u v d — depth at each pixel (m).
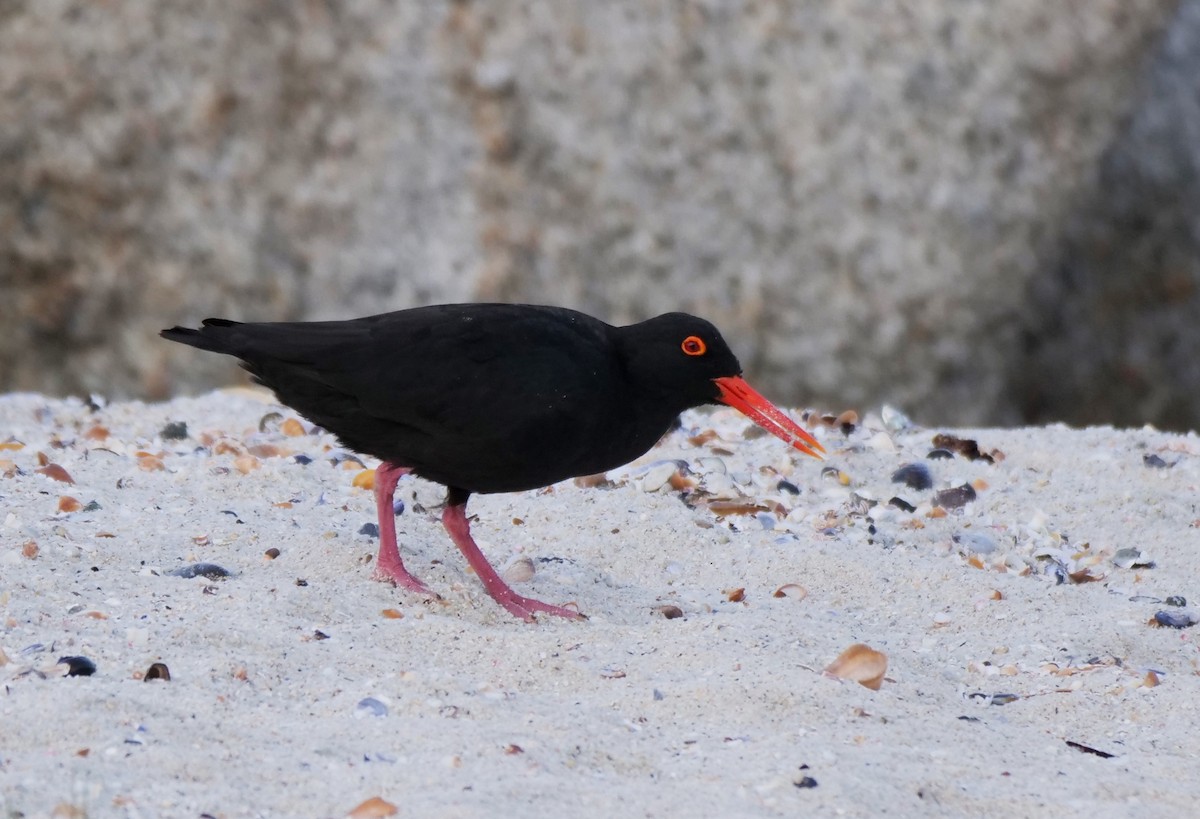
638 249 18.91
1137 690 8.05
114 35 18.38
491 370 8.51
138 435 12.31
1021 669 8.44
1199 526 11.42
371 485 10.85
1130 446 13.29
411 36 18.75
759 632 8.37
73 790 5.86
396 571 8.88
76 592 8.21
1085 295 19.92
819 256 19.11
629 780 6.47
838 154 19.08
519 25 18.81
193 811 5.83
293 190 18.66
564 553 9.95
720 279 19.02
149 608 8.05
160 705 6.79
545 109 18.81
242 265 18.56
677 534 10.23
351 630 7.99
